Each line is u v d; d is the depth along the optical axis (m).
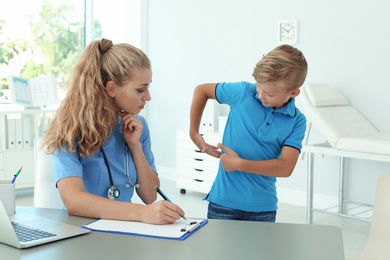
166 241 1.28
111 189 1.71
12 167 4.96
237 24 5.06
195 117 2.16
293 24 4.57
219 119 4.82
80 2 6.02
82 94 1.62
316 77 4.48
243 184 1.97
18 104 5.15
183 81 5.69
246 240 1.30
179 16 5.67
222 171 2.04
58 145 1.62
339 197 4.32
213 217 2.04
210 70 5.38
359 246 3.41
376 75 4.11
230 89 2.06
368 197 4.22
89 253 1.19
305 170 4.62
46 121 5.47
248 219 1.98
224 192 2.00
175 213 1.43
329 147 3.79
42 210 1.61
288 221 4.09
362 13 4.16
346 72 4.29
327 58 4.39
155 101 6.05
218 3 5.23
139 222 1.44
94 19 6.11
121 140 1.79
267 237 1.33
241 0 5.00
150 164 1.96
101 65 1.64
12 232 1.22
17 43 5.56
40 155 1.96
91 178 1.70
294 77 1.75
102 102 1.64
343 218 4.20
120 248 1.22
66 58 5.95
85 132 1.62
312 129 4.55
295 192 4.70
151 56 6.06
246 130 1.96
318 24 4.43
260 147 1.95
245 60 5.02
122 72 1.62
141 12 6.01
